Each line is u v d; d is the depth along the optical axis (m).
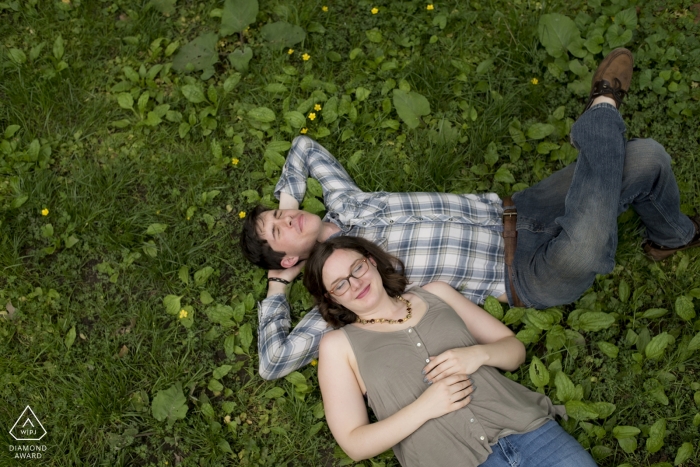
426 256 2.71
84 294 3.04
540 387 2.59
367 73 3.43
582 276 2.47
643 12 3.41
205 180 3.23
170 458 2.72
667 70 3.24
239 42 3.61
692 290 2.79
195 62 3.47
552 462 2.16
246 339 2.84
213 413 2.73
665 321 2.84
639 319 2.85
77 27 3.61
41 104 3.38
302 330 2.69
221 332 2.96
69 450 2.73
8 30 3.61
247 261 3.11
